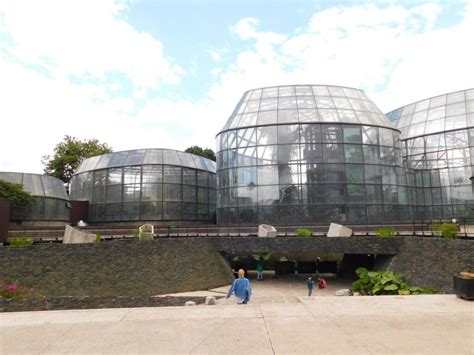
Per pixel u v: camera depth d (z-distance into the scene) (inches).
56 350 255.3
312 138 1317.7
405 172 1446.9
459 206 1494.8
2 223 1021.2
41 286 780.0
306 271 1294.3
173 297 654.5
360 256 1205.7
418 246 823.1
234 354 239.1
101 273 855.1
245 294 425.7
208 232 1202.6
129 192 1715.1
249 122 1405.0
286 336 272.2
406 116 1834.4
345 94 1494.8
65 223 1622.8
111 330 298.5
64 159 2551.7
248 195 1336.1
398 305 359.3
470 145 1504.7
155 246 951.6
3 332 298.5
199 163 1952.5
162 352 246.2
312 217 1262.3
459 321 298.8
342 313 333.7
